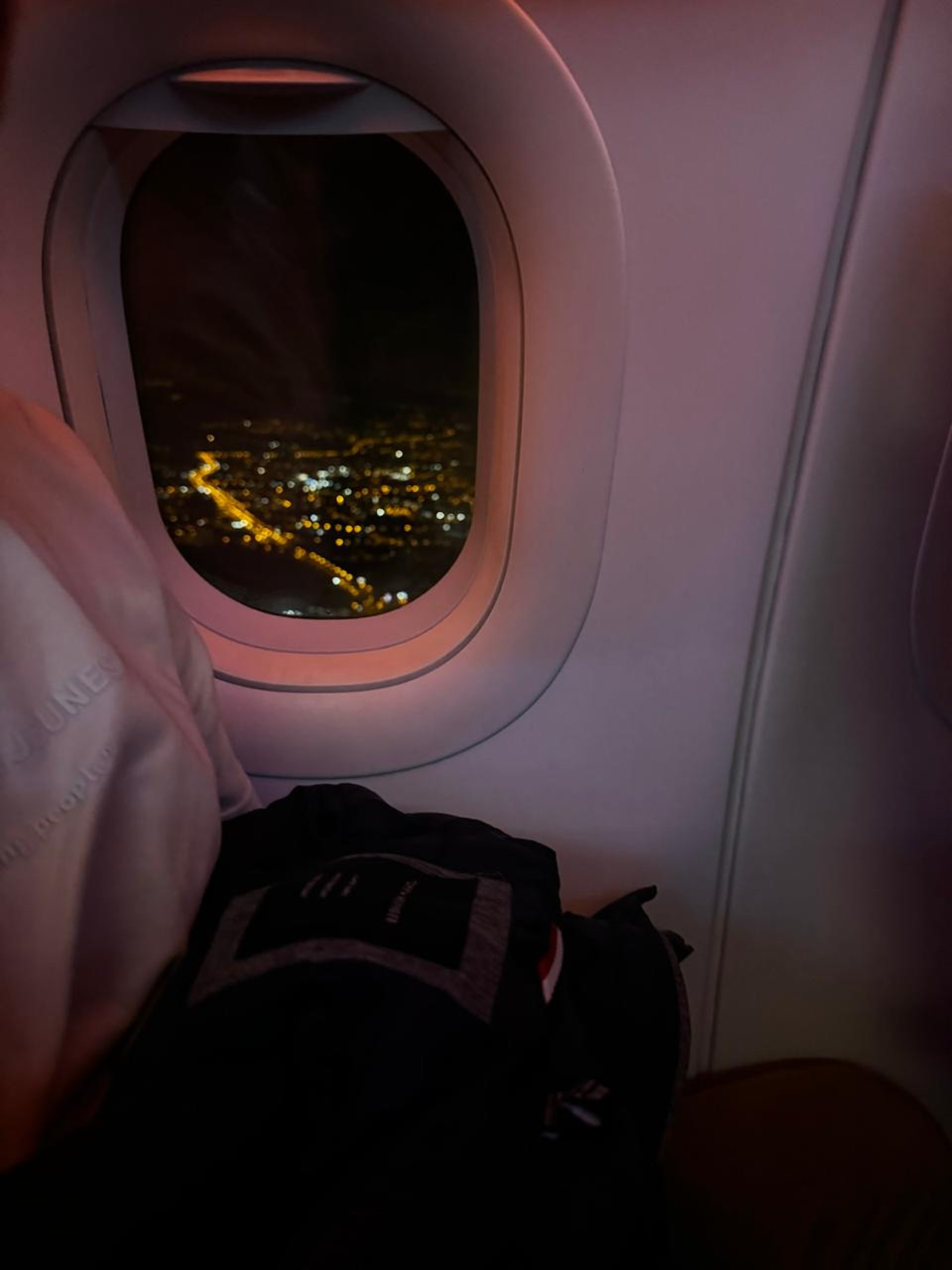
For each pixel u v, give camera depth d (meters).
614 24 0.72
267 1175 0.54
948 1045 1.18
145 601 0.71
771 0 0.72
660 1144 0.74
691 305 0.85
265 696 1.03
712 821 1.13
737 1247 0.98
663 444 0.91
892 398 0.88
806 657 1.02
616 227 0.80
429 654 1.03
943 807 1.08
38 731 0.57
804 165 0.79
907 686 1.03
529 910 0.70
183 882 0.66
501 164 0.77
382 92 0.75
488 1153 0.56
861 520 0.94
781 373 0.88
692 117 0.77
